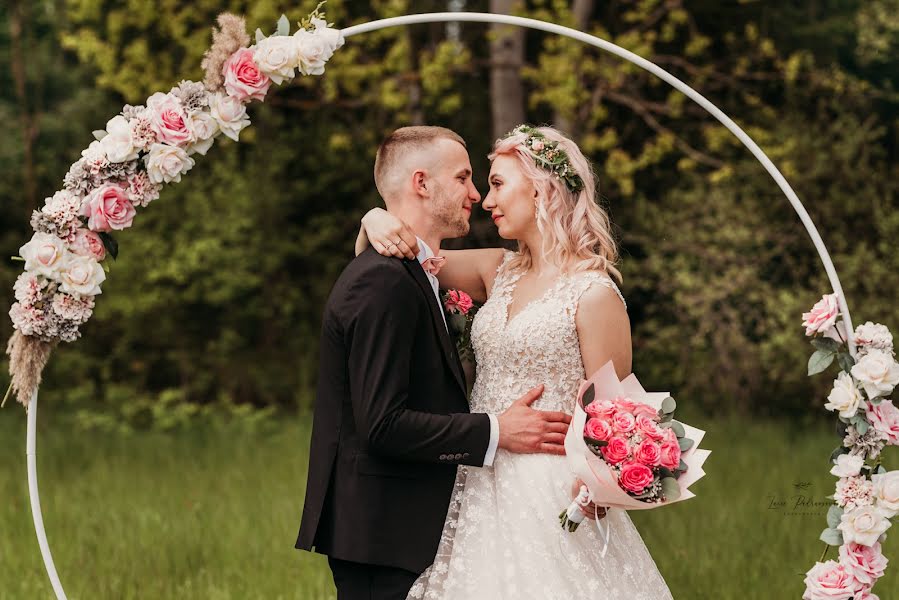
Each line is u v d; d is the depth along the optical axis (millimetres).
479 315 3119
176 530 5453
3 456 7844
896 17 10469
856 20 10852
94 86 11453
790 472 6883
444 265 3318
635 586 2922
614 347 2945
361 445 2893
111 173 2973
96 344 10656
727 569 4695
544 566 2852
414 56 9734
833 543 2934
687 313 9773
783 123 9758
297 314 11125
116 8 10391
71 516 5809
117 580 4664
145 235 9844
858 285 9227
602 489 2742
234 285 10055
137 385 10539
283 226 10922
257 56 2986
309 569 4758
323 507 2951
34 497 2990
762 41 9555
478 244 10234
